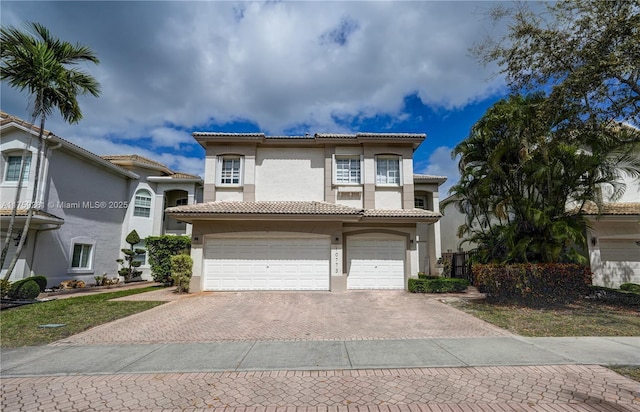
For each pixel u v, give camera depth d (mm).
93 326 9414
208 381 5512
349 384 5344
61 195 18609
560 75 11242
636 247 16891
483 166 14555
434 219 16297
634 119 10961
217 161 18250
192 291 15312
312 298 13789
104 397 4953
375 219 16188
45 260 17609
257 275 15672
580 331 8625
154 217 24656
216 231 15664
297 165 18562
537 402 4668
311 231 15773
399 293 15273
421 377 5605
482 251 15359
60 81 14250
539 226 12953
